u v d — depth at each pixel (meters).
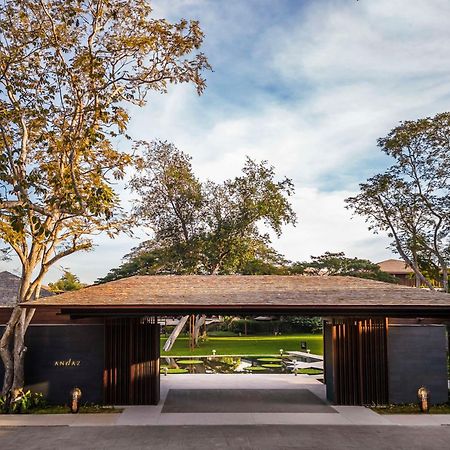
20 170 14.20
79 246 15.71
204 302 14.20
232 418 13.63
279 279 18.05
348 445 11.02
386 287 16.80
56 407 15.02
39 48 14.27
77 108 14.56
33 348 15.46
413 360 15.62
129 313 14.48
